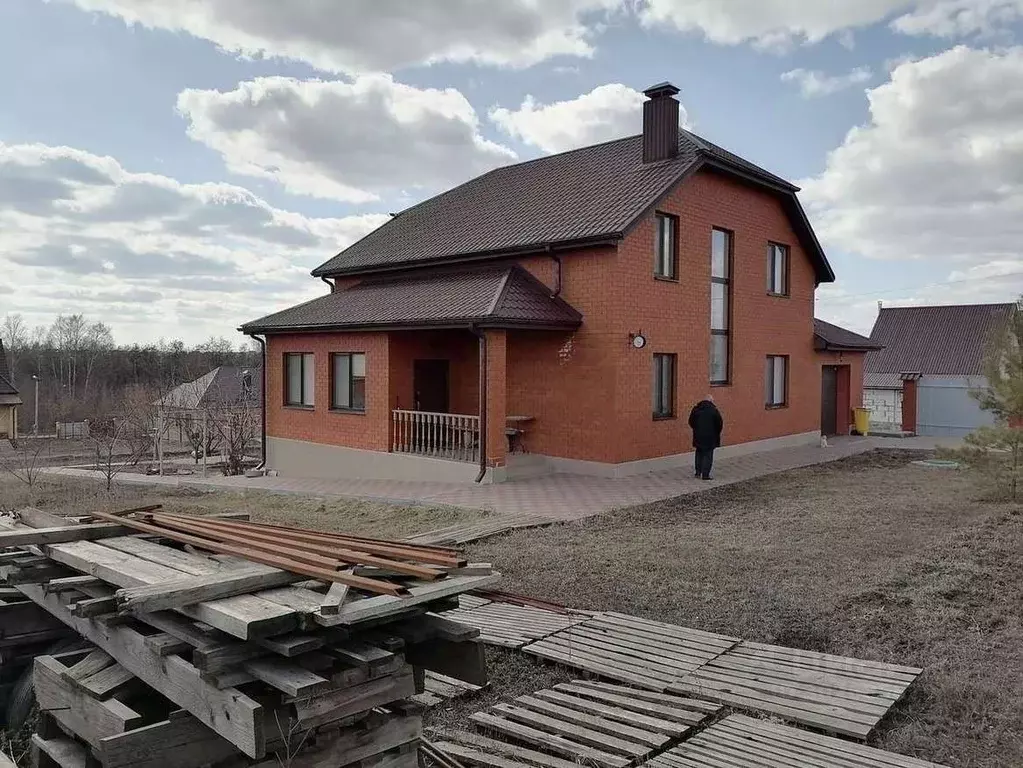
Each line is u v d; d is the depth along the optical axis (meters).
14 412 35.12
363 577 3.62
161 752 3.22
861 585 7.18
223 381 36.62
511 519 10.44
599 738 4.28
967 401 25.09
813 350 20.31
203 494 14.87
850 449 19.12
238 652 3.14
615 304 13.62
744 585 7.24
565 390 14.44
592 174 16.83
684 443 15.47
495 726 4.53
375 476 15.57
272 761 3.25
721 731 4.36
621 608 6.72
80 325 70.56
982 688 4.89
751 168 16.58
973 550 8.56
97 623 3.97
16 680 5.00
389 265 17.30
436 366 16.25
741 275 17.11
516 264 15.34
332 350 16.55
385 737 3.54
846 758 4.01
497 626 6.30
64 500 14.02
